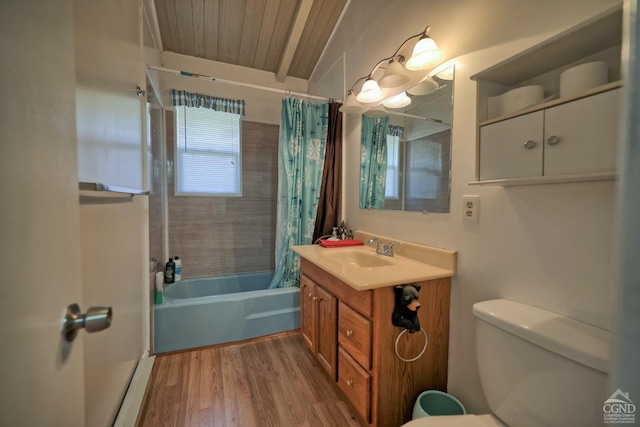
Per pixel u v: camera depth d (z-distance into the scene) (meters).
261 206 2.76
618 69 0.69
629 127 0.30
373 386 1.12
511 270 0.98
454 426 0.81
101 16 0.83
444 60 1.27
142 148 1.46
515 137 0.82
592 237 0.76
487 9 1.07
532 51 0.76
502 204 1.01
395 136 1.63
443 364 1.24
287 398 1.39
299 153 2.19
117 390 1.00
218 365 1.66
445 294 1.23
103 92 0.84
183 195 2.48
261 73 2.71
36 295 0.35
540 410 0.72
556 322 0.78
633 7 0.30
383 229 1.74
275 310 2.05
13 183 0.31
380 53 1.74
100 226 0.83
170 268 2.32
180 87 2.42
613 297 0.31
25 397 0.32
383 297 1.09
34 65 0.35
